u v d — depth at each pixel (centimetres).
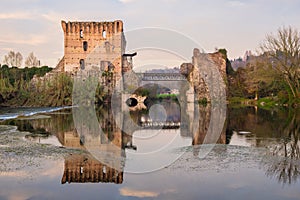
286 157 1258
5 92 4512
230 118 2778
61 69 6800
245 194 847
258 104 4944
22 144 1531
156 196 831
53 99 4541
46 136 1805
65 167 1095
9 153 1318
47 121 2653
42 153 1316
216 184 923
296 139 1681
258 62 4725
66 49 6812
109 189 880
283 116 2978
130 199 805
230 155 1281
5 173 1023
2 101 4497
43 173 1026
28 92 4681
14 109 4022
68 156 1257
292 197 830
